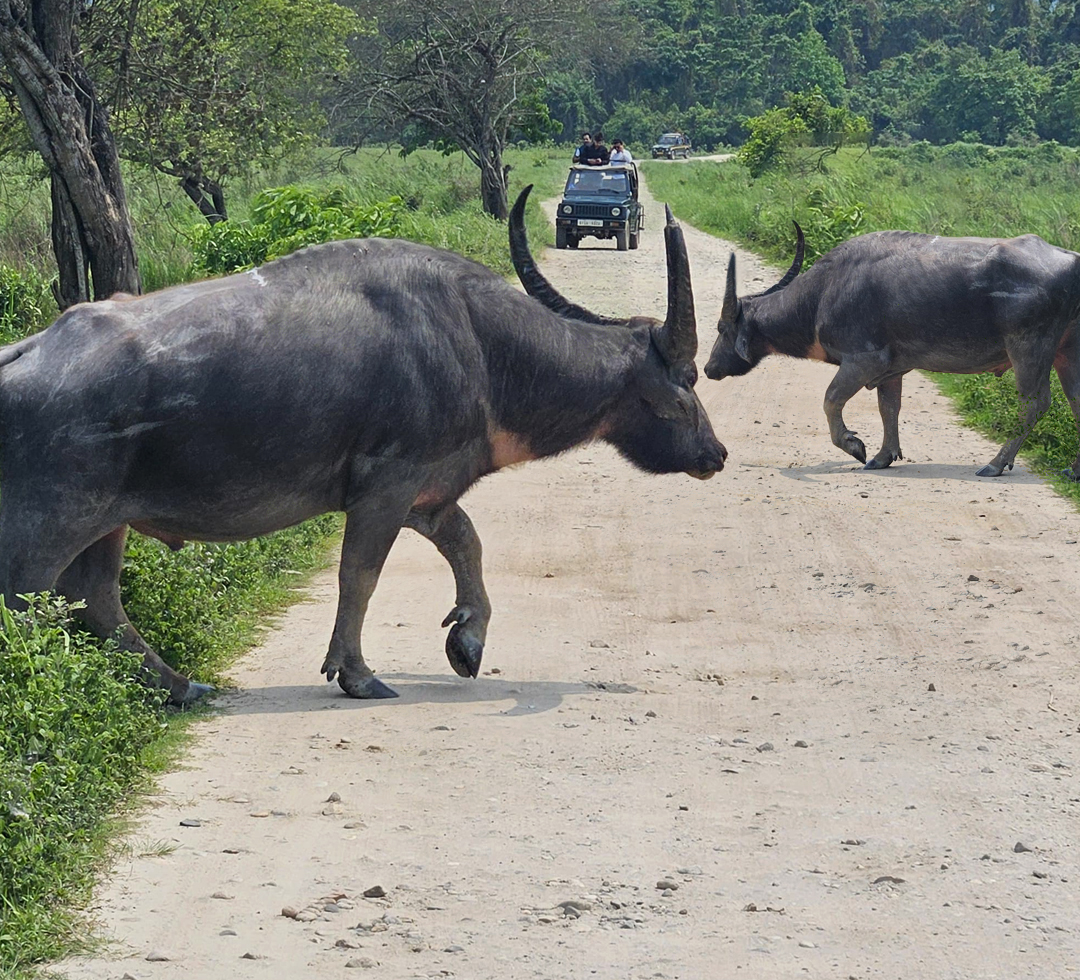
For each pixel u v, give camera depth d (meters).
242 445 10.05
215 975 6.73
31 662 8.63
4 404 9.71
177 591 11.96
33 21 16.22
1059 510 17.53
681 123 161.00
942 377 27.06
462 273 11.06
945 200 55.47
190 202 43.12
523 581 14.77
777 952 7.03
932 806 8.92
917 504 17.92
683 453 11.95
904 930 7.27
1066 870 8.00
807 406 24.92
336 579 15.07
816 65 165.62
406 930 7.21
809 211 47.03
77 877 7.70
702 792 9.14
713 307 35.59
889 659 12.15
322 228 28.69
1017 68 158.25
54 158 16.30
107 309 10.02
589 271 44.56
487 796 9.02
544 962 6.89
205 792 9.06
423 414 10.60
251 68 36.00
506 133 59.22
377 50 55.31
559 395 11.41
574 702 11.03
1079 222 43.62
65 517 9.78
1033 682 11.46
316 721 10.52
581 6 56.22
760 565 15.26
